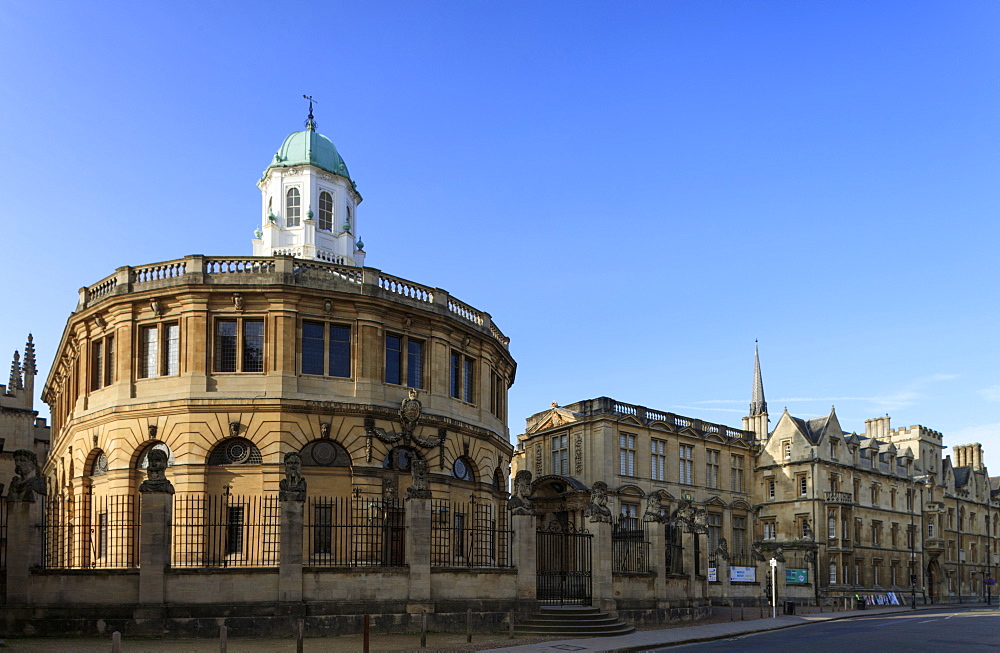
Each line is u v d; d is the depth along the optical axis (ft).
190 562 97.25
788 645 95.76
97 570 86.79
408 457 127.95
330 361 124.47
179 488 115.85
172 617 84.94
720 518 223.71
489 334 150.00
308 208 211.41
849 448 255.91
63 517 118.32
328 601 89.81
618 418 201.67
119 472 119.65
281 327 121.29
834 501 238.89
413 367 133.08
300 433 119.03
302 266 126.21
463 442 137.28
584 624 102.83
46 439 205.16
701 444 224.12
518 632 100.48
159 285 123.85
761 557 183.11
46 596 86.94
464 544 132.98
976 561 323.16
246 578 87.20
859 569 250.57
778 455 248.32
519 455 231.30
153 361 123.54
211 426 117.50
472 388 146.51
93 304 129.90
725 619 142.72
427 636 92.27
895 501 274.57
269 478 116.16
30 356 186.70
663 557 129.70
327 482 120.06
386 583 93.30
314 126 223.51
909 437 305.53
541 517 207.82
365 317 126.21
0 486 95.76
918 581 277.85
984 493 340.39
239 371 120.26
